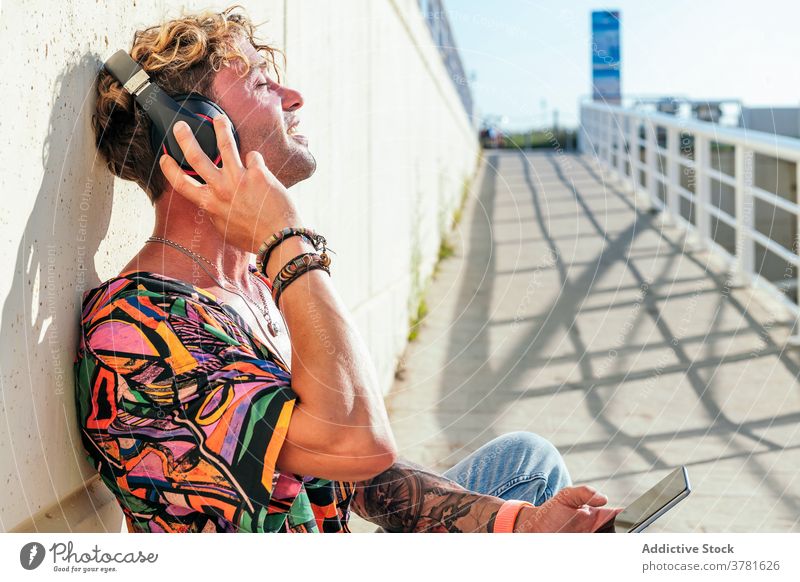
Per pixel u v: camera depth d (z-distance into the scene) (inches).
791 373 110.2
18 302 28.5
